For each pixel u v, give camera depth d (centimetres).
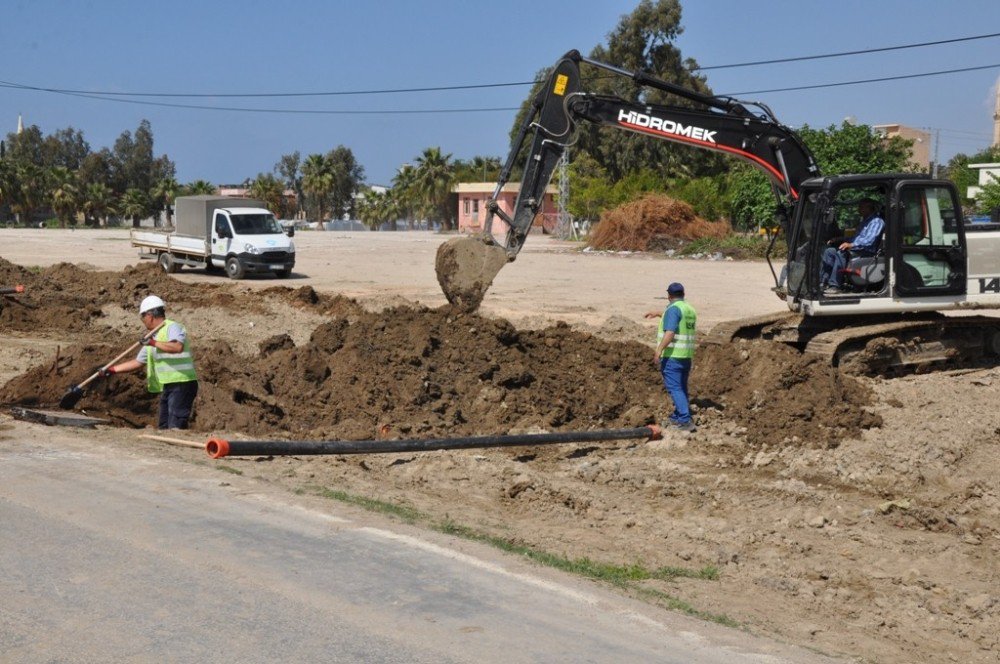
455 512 805
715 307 2438
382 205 10556
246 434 1048
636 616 580
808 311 1352
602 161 7350
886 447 1069
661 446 1100
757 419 1167
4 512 709
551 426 1175
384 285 2902
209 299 2245
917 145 8162
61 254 4103
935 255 1368
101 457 876
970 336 1484
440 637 525
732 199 5047
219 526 695
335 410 1165
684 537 799
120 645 501
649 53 6806
